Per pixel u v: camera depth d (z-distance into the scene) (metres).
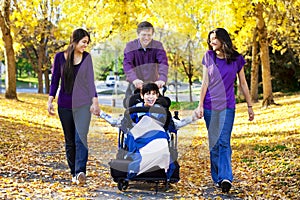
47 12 24.89
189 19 14.34
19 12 17.73
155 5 14.74
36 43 33.78
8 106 20.20
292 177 7.63
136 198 6.55
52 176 7.77
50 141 12.13
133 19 15.03
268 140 12.30
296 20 20.95
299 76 37.66
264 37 22.94
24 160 8.98
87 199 6.36
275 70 38.81
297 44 25.08
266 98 23.55
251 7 17.00
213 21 17.33
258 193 6.89
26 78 78.69
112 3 15.01
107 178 7.73
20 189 6.68
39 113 19.64
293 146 10.53
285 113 19.47
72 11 16.17
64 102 7.08
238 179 7.98
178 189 7.14
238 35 20.84
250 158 9.84
